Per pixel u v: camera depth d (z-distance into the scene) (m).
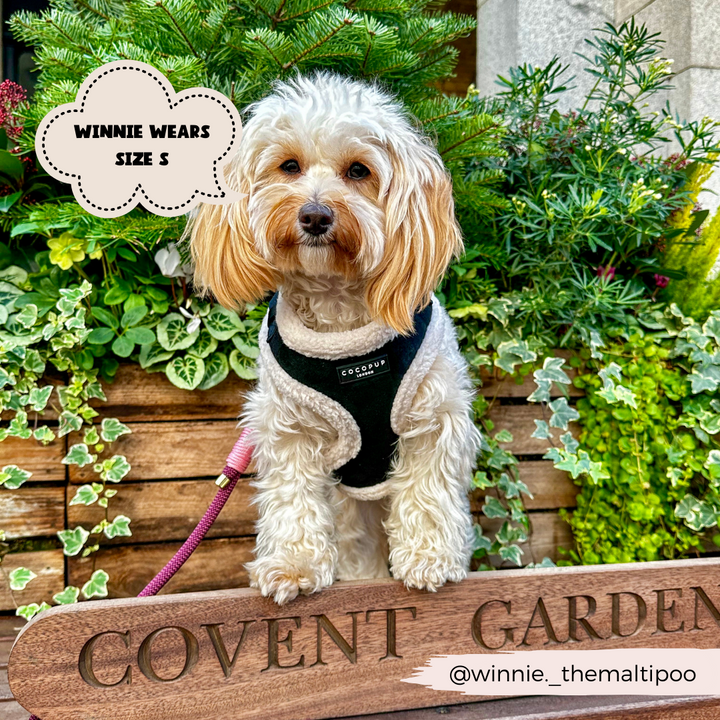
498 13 2.85
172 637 0.95
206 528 1.17
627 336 1.69
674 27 2.36
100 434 1.48
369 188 1.13
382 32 1.33
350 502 1.41
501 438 1.62
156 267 1.61
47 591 1.46
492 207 1.67
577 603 1.10
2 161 1.50
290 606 0.99
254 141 1.14
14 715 1.14
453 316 1.63
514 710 1.03
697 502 1.60
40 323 1.47
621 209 1.66
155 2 1.29
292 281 1.16
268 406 1.16
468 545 1.24
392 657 1.03
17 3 2.82
